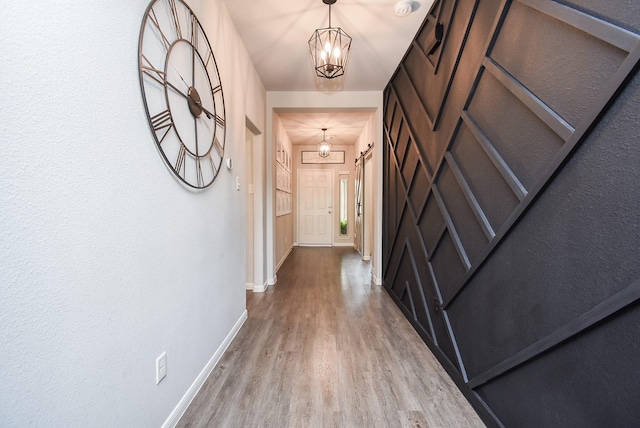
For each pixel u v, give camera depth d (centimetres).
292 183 695
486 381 136
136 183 104
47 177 71
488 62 131
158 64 118
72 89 78
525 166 110
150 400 114
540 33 102
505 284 124
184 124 139
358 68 292
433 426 134
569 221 91
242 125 243
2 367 62
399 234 286
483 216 138
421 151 222
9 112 63
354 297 317
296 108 355
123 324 98
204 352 165
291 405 147
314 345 209
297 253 599
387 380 168
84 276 82
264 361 187
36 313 69
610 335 79
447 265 179
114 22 93
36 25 69
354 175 693
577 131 86
